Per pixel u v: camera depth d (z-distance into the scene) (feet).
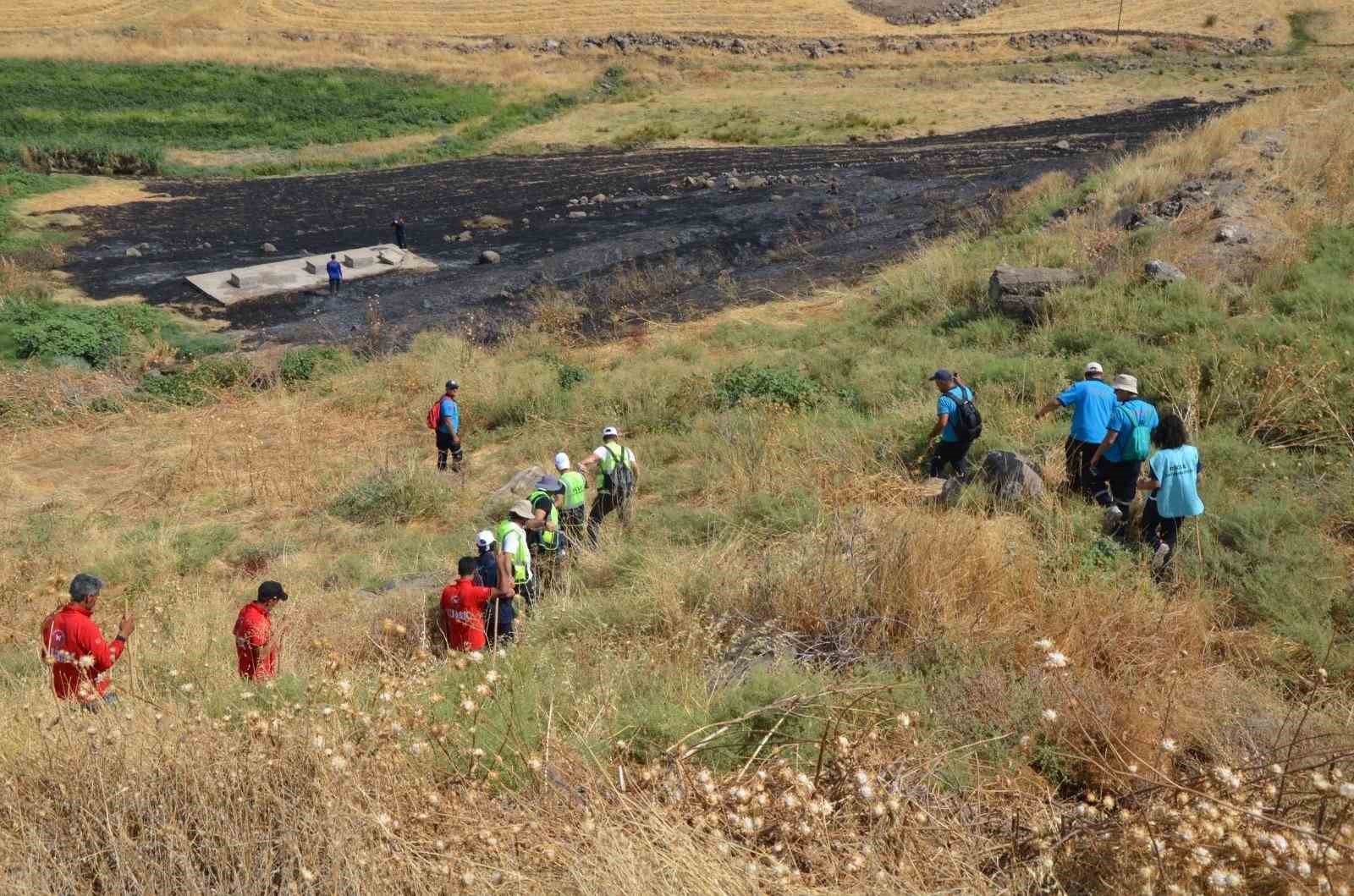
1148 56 209.15
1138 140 120.26
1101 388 28.12
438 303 79.46
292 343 72.08
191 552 37.52
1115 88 173.17
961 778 14.44
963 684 17.21
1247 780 12.89
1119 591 20.94
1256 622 21.17
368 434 53.26
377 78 174.50
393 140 151.84
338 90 168.14
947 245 71.41
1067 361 40.57
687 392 47.26
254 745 13.05
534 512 28.02
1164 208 57.52
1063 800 14.44
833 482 32.99
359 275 87.51
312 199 119.65
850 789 13.11
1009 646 18.81
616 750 15.19
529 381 54.80
